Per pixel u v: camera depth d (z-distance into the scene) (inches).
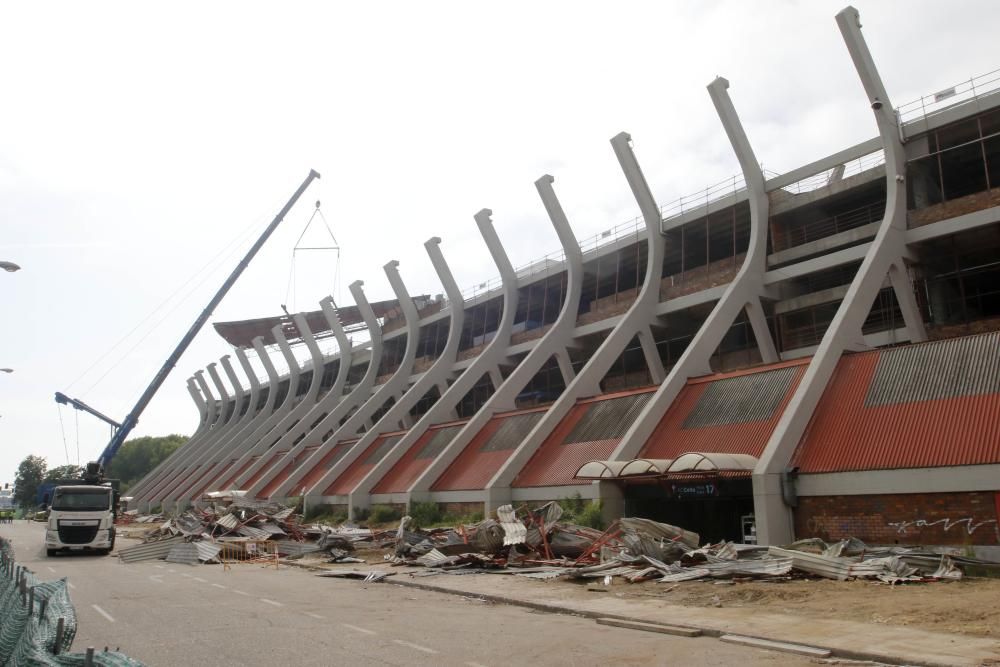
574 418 1295.5
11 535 2117.4
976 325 1079.0
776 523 794.2
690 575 668.7
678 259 1624.0
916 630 410.6
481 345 2023.9
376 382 2438.5
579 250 1670.8
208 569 983.0
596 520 967.0
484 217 1847.9
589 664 356.8
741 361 1416.1
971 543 680.4
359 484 1585.9
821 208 1341.0
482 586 703.1
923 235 1072.2
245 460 2586.1
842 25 1127.0
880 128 1129.4
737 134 1310.3
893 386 860.6
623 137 1470.2
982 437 713.6
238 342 3245.6
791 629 429.4
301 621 504.4
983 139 1039.6
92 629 470.9
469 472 1382.9
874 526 753.0
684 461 834.8
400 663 360.8
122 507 3302.2
